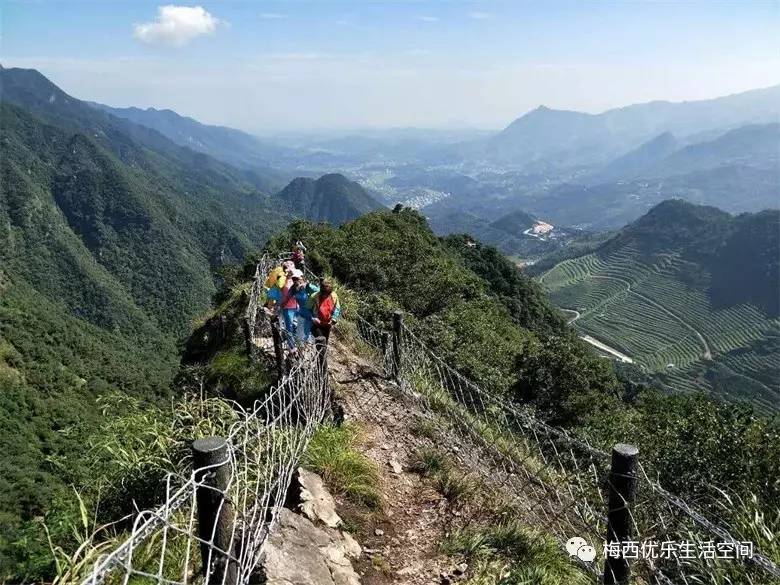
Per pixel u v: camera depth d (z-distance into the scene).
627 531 3.76
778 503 5.60
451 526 5.12
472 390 9.77
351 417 6.85
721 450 6.91
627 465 3.70
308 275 14.73
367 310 14.21
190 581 3.31
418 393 8.20
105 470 4.74
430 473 6.00
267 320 9.58
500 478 6.23
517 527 4.96
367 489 5.20
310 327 8.49
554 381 14.86
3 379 58.44
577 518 5.52
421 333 14.79
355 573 4.09
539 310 57.78
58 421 53.94
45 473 21.83
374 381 8.14
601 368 17.41
